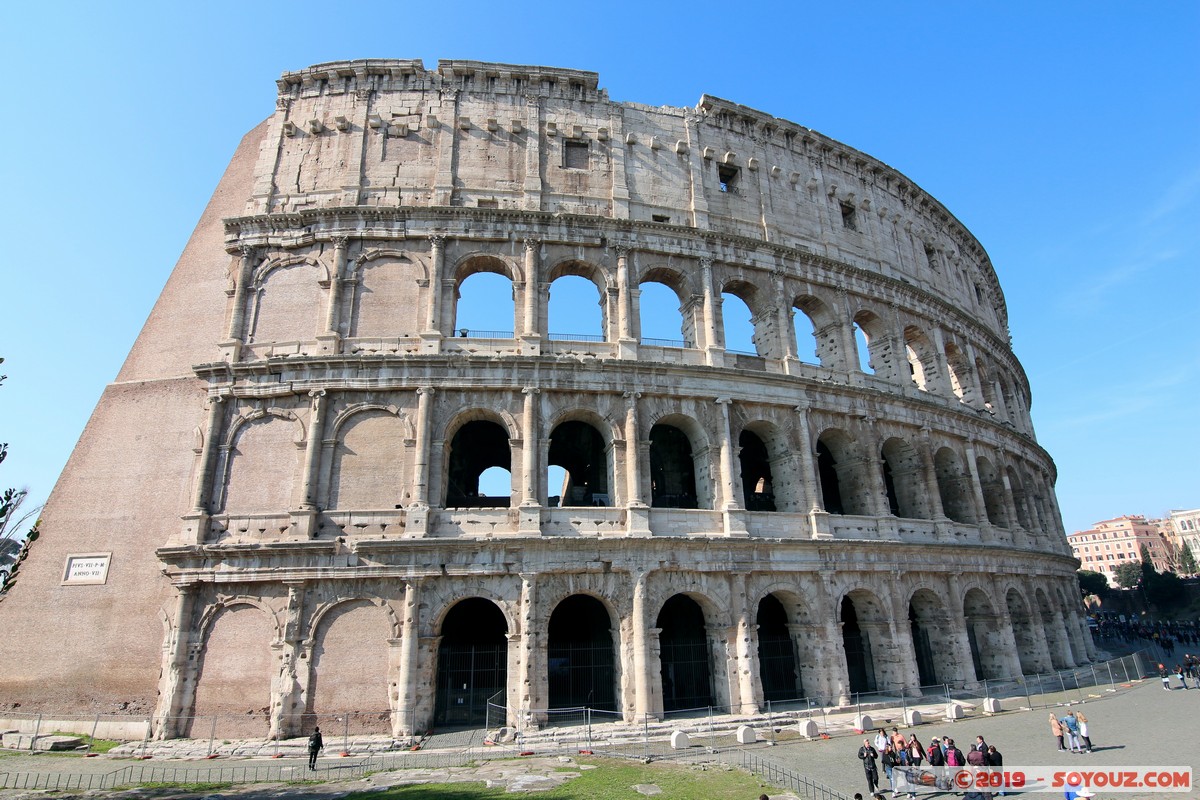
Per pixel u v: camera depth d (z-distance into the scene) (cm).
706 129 5375
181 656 3684
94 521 4194
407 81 4966
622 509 4069
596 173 4950
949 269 6725
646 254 4788
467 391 4153
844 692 4156
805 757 3111
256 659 3691
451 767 2978
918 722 3819
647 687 3778
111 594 4019
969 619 5281
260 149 4912
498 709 3916
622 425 4266
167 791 2684
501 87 5012
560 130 4981
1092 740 3312
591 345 4441
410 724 3512
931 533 4972
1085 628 6912
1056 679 5259
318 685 3600
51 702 3812
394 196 4650
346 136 4819
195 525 3881
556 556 3869
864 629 4697
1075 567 7162
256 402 4156
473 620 4366
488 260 4591
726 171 5394
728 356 4675
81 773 3006
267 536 3872
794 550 4316
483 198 4697
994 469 5884
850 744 3378
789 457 4638
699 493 4484
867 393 4944
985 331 6706
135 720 3700
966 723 3853
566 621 4544
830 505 5469
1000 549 5222
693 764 2966
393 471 4000
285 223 4547
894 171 6241
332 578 3728
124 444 4366
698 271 4850
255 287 4472
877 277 5516
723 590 4112
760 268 5031
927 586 4812
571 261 4628
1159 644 8762
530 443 4056
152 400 4456
